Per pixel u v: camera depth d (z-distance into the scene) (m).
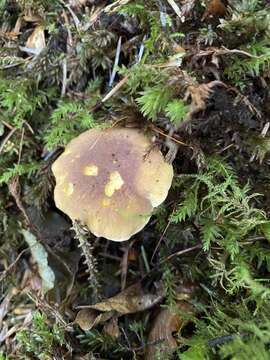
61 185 0.21
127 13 0.22
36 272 0.25
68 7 0.24
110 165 0.21
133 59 0.23
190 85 0.20
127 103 0.22
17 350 0.23
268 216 0.21
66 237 0.25
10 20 0.26
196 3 0.21
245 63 0.20
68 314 0.23
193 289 0.22
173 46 0.21
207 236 0.20
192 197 0.21
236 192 0.19
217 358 0.18
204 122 0.21
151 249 0.23
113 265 0.24
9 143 0.25
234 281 0.20
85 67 0.24
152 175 0.20
